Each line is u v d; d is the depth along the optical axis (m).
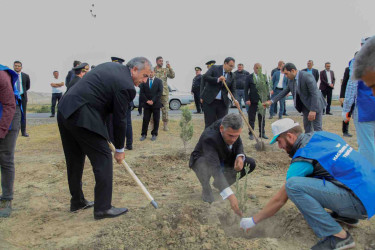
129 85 3.46
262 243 3.02
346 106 4.62
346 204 2.82
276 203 3.07
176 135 9.25
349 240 2.87
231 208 3.68
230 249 2.93
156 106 8.32
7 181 3.96
